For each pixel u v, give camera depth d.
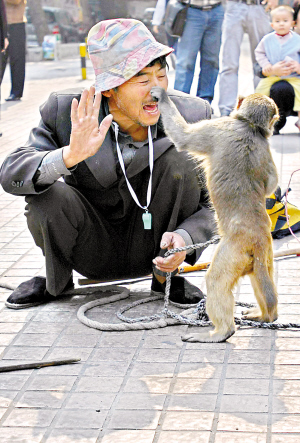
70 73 17.22
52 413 2.91
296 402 2.91
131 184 3.85
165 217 3.88
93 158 3.72
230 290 3.51
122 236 4.08
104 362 3.36
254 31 9.60
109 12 22.84
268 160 3.57
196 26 9.61
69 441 2.70
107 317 3.93
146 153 3.75
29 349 3.53
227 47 9.71
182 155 3.76
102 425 2.80
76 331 3.73
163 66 3.64
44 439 2.72
